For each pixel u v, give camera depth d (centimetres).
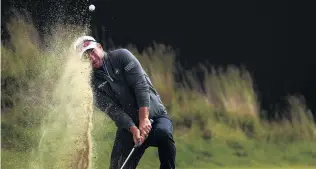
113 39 5244
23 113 4056
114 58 2095
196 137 4528
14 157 3719
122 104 2119
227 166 4200
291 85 5359
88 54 2091
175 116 4659
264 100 5250
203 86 5041
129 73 2084
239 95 4916
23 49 4541
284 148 4550
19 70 4344
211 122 4672
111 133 3812
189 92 4922
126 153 2167
